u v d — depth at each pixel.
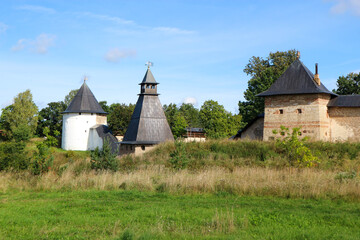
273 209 12.77
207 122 62.06
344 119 31.70
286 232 9.60
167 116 71.75
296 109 32.06
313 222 10.80
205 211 12.23
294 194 14.96
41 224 10.80
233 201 14.27
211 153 28.70
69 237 9.39
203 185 16.47
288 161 23.42
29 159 22.66
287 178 17.42
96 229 10.18
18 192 16.70
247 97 57.09
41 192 16.67
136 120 42.03
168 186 16.56
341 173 18.66
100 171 21.52
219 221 10.41
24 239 9.32
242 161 25.67
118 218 11.37
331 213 12.09
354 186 14.90
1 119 85.56
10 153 22.48
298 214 11.80
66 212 12.37
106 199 14.89
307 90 31.66
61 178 18.48
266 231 9.76
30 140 76.19
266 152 27.62
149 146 40.41
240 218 11.10
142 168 23.48
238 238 9.05
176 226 10.26
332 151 26.33
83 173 20.22
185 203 13.86
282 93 32.41
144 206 13.23
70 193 16.25
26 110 82.12
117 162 23.22
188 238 9.07
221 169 21.72
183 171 20.95
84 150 68.75
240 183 16.20
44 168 20.17
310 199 14.48
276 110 33.06
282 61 59.28
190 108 104.88
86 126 69.19
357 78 50.75
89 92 71.88
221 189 16.17
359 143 27.27
